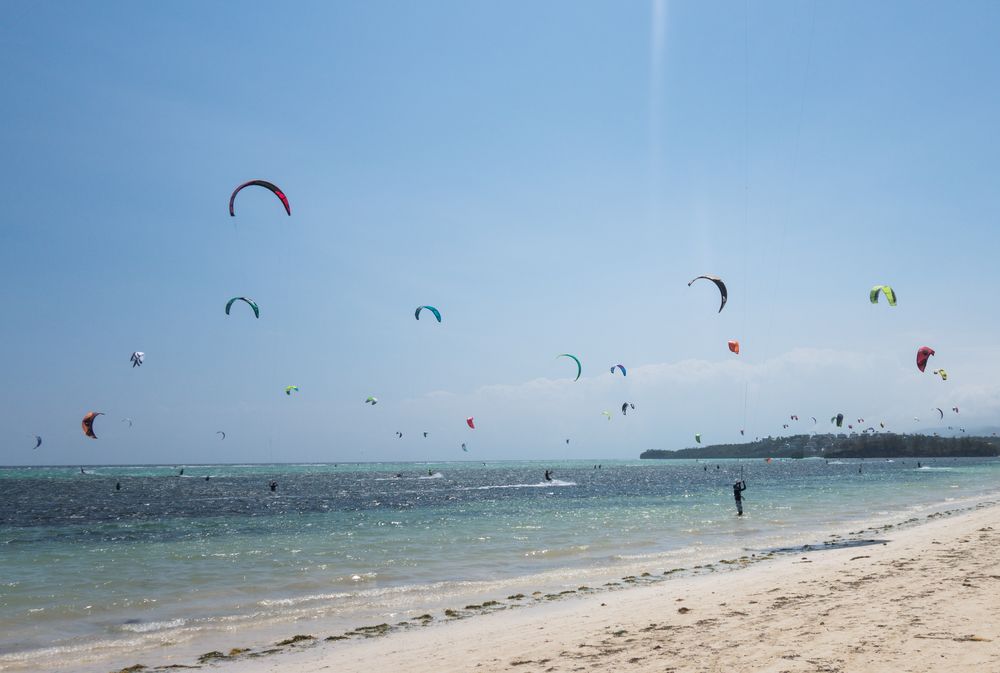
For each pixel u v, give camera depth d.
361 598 13.27
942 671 6.01
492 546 20.94
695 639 7.99
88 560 19.53
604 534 23.73
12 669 8.98
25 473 152.88
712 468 149.75
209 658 9.20
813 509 33.44
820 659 6.66
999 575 10.60
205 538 25.25
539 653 8.03
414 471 160.75
